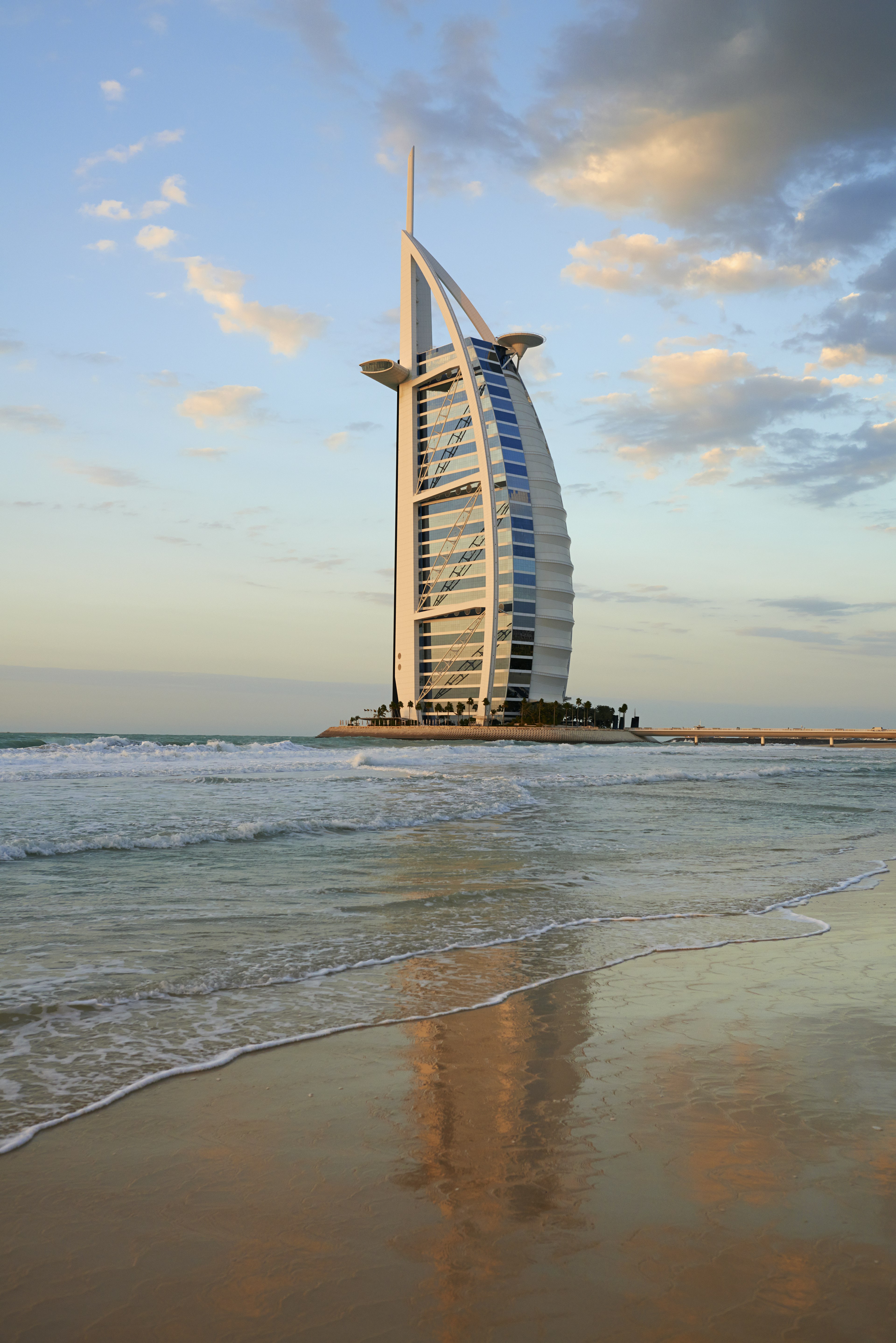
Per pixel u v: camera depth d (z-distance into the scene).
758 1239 3.47
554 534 147.75
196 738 135.88
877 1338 2.86
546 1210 3.69
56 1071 5.25
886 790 37.09
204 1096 4.94
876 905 11.46
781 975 7.86
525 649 144.62
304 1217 3.62
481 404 147.75
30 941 8.31
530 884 12.35
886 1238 3.50
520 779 34.81
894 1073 5.41
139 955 7.97
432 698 153.00
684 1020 6.50
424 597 154.38
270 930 9.14
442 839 16.73
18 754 40.91
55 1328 2.86
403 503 157.75
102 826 16.33
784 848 17.19
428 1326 2.91
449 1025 6.32
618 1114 4.73
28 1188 3.83
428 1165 4.11
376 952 8.39
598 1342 2.82
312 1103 4.85
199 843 15.13
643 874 13.61
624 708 173.62
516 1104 4.86
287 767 37.31
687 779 40.00
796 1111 4.79
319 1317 2.96
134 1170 4.03
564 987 7.38
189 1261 3.29
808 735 183.50
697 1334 2.87
